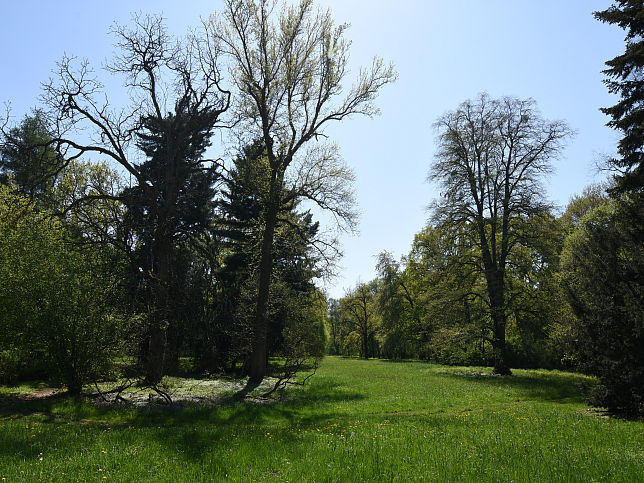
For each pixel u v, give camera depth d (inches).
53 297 655.8
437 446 369.1
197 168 992.2
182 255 1239.5
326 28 1025.5
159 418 548.1
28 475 281.9
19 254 703.7
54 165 890.1
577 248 673.6
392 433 439.5
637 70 713.0
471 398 792.9
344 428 477.4
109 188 1142.3
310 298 1266.0
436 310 1371.8
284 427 497.7
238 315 1026.7
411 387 979.3
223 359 1083.9
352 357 3358.8
